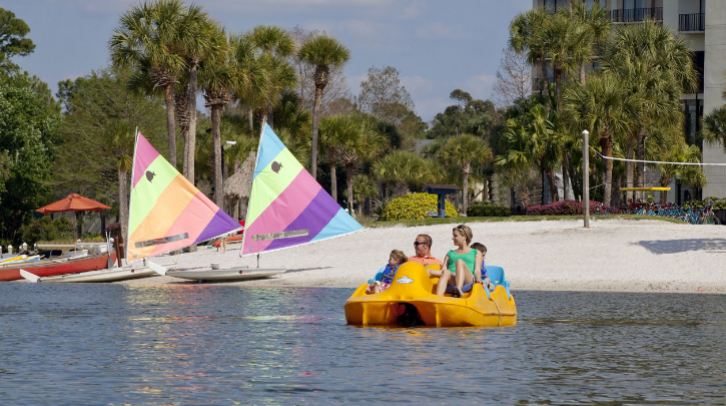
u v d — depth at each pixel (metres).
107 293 105.81
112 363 54.44
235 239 181.38
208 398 44.66
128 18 160.62
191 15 160.00
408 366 52.50
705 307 85.38
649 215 171.25
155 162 122.06
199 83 172.50
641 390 46.38
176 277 121.62
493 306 68.31
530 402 43.72
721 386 47.41
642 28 193.38
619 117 182.00
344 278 117.94
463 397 44.72
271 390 46.34
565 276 113.62
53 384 48.06
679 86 194.75
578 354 56.97
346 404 43.34
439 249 139.75
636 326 71.00
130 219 120.94
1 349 59.94
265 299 95.06
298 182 118.81
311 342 61.84
